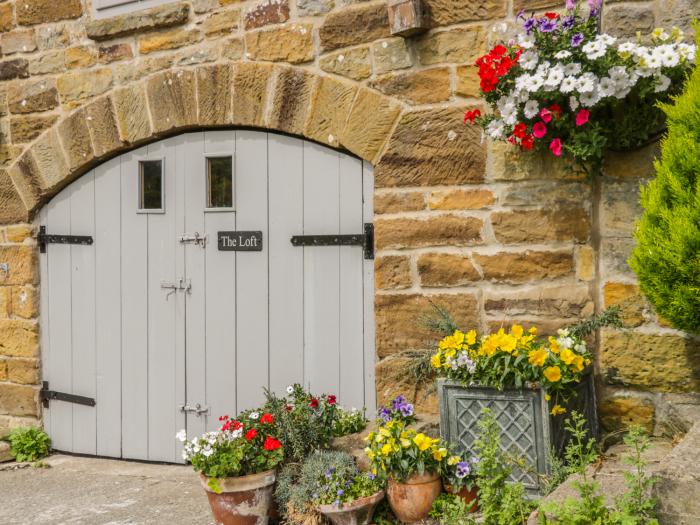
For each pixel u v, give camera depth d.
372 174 4.19
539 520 2.57
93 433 5.06
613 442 3.54
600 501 2.48
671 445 3.29
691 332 3.14
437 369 3.57
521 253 3.74
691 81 2.97
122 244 4.93
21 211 5.22
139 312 4.87
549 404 3.25
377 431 3.78
